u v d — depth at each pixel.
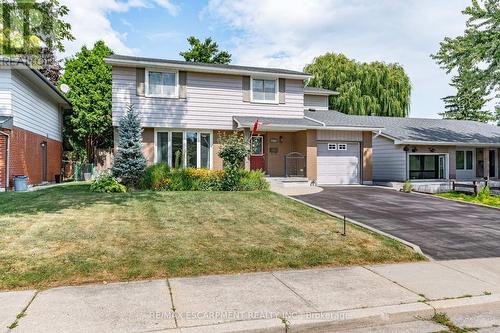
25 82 17.45
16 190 15.10
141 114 17.48
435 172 23.41
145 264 5.98
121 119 15.79
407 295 5.14
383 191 16.97
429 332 4.32
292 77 19.83
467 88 23.48
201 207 10.43
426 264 6.75
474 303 4.94
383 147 23.45
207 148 18.86
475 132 26.05
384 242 7.80
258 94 19.45
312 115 22.70
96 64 28.80
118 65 17.17
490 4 20.30
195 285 5.35
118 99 17.19
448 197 16.48
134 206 10.29
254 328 4.07
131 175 15.18
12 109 15.79
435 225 9.84
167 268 5.91
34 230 7.43
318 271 6.19
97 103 28.34
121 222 8.38
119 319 4.19
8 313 4.30
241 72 18.73
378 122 24.61
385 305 4.77
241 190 14.87
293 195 14.50
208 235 7.66
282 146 20.14
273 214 9.95
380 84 36.59
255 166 19.56
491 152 26.36
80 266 5.76
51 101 22.45
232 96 18.95
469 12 20.70
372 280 5.76
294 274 5.99
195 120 18.33
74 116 28.28
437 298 5.06
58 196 12.09
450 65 22.53
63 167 26.69
